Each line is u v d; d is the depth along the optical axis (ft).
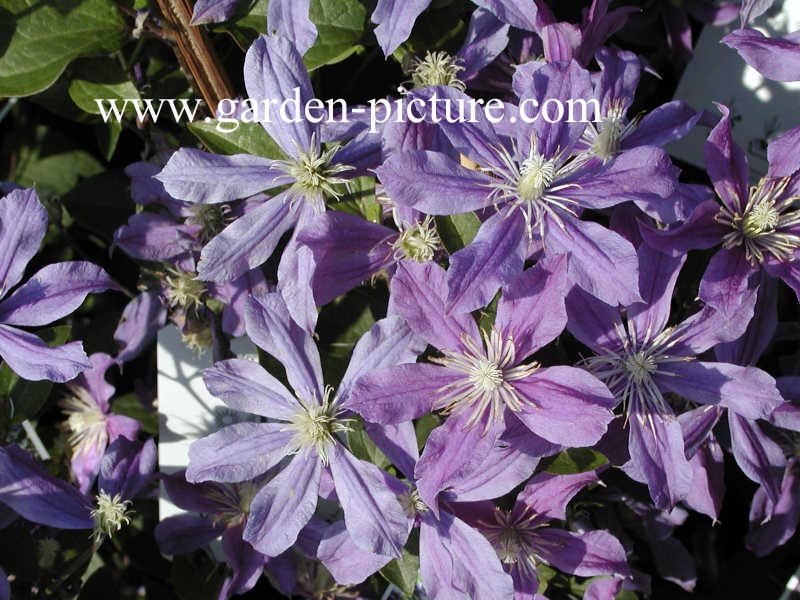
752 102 1.08
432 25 1.00
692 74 1.12
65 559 1.00
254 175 0.83
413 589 0.87
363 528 0.77
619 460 0.83
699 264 0.95
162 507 1.01
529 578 0.87
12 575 0.97
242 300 0.96
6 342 0.85
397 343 0.79
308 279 0.80
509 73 1.02
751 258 0.83
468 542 0.79
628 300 0.73
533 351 0.75
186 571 1.00
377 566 0.83
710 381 0.81
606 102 0.92
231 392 0.83
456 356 0.76
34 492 0.93
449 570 0.80
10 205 0.86
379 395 0.74
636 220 0.82
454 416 0.75
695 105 1.12
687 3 1.11
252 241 0.82
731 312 0.79
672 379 0.82
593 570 0.86
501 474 0.79
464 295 0.71
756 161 1.10
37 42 0.98
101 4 1.00
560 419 0.73
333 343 0.89
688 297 0.95
